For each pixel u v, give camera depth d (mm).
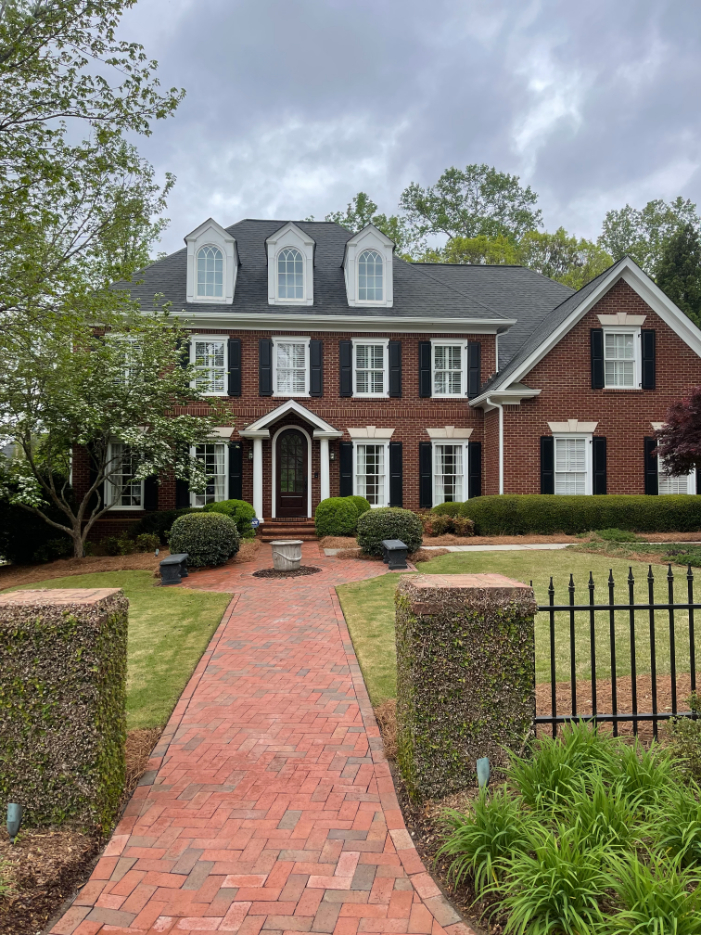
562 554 12828
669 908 2312
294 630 7773
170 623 8219
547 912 2438
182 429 15867
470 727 3607
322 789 3910
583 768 3383
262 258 21172
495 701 3631
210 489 18875
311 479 19031
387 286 19625
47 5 9383
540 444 17906
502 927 2613
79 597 3672
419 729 3586
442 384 19703
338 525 16703
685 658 6121
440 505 18219
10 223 10305
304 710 5234
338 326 19219
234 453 18688
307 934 2646
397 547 11711
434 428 19453
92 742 3385
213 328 18797
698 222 42812
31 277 10977
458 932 2635
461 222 44000
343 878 3023
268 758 4359
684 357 18391
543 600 8633
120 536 17094
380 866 3111
